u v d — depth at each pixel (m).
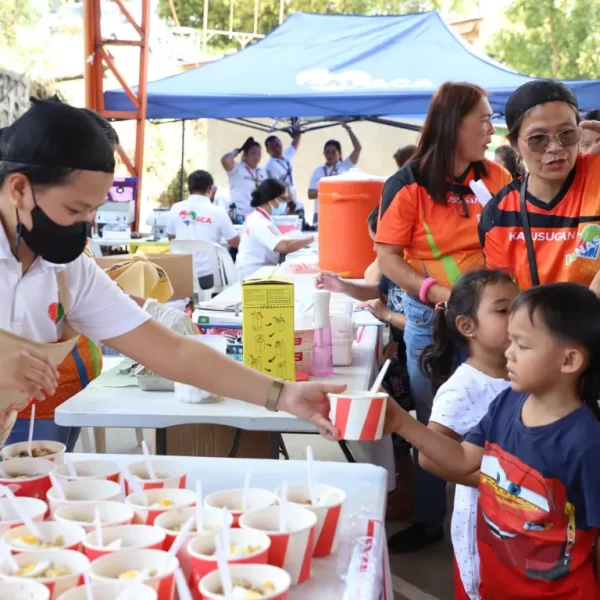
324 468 1.86
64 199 1.54
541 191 2.60
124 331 1.83
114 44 9.31
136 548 1.23
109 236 7.93
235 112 8.80
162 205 17.11
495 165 3.28
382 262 3.25
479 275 2.30
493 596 1.96
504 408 1.95
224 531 1.25
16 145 1.53
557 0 20.39
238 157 15.10
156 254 4.29
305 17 9.92
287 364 2.55
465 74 8.55
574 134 2.49
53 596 1.14
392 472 2.87
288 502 1.41
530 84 2.53
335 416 1.70
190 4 23.66
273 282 2.53
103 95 9.52
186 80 9.24
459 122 3.06
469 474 1.99
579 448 1.76
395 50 9.05
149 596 1.08
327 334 2.76
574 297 1.79
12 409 1.66
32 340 1.66
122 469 1.65
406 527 3.69
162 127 17.11
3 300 1.69
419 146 3.21
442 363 2.53
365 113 8.33
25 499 1.44
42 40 15.17
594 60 20.33
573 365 1.78
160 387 2.61
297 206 10.93
